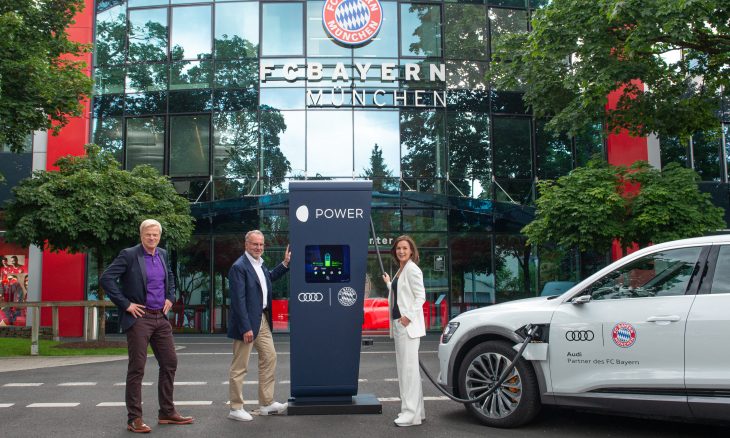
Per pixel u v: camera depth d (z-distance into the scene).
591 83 13.36
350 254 7.17
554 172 20.91
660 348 5.56
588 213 14.56
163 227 15.23
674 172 15.11
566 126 14.70
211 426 6.45
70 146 20.61
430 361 12.15
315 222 7.18
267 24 20.98
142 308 6.37
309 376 7.08
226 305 19.88
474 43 21.23
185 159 20.69
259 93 20.69
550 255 20.39
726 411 5.21
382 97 20.69
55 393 8.56
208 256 20.05
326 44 20.91
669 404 5.47
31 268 20.22
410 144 20.59
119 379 9.88
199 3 21.20
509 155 20.84
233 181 20.47
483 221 20.30
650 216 14.28
